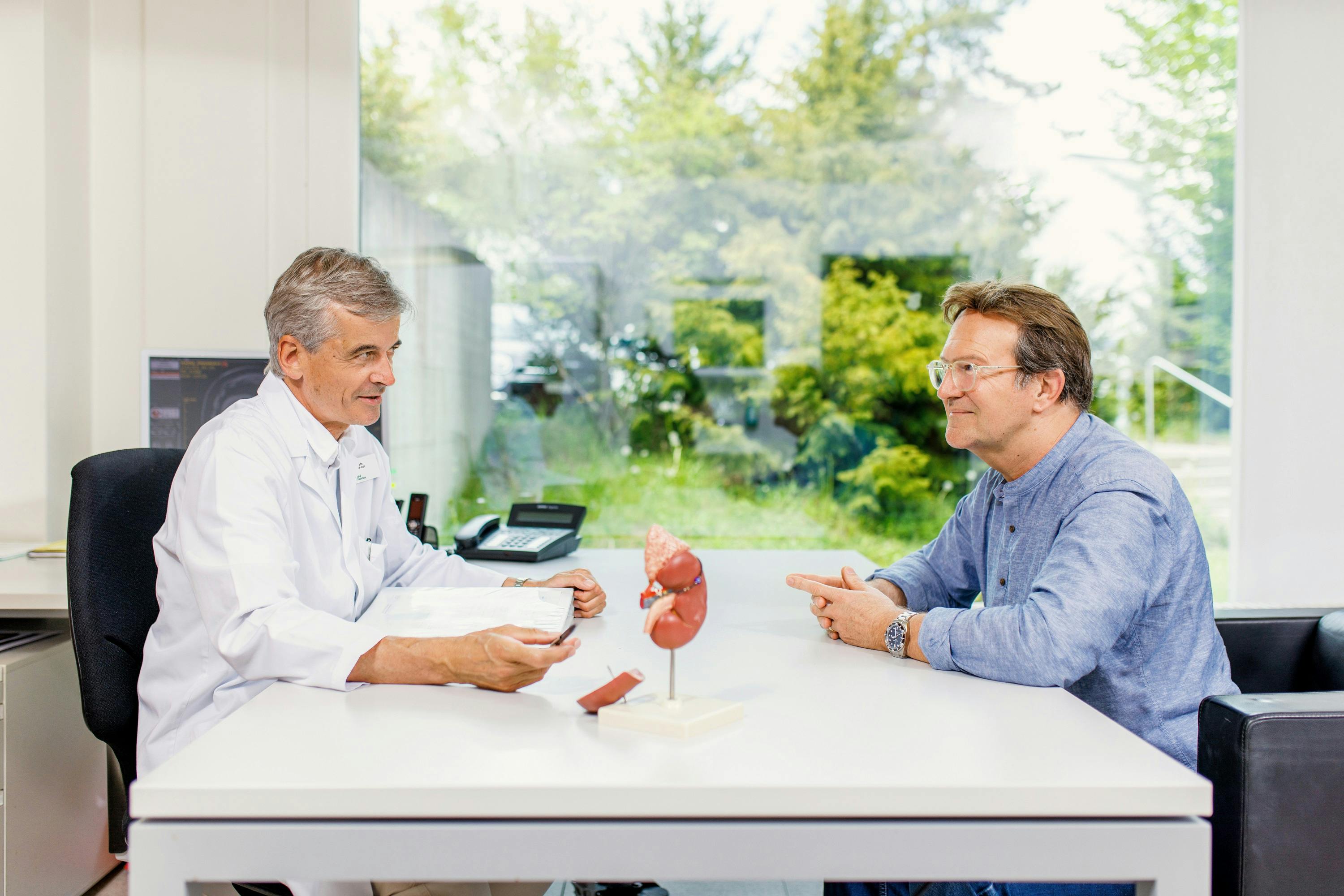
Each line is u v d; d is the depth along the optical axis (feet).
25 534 8.09
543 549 7.01
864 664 3.85
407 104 9.43
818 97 9.73
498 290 9.71
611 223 9.75
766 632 4.49
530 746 2.80
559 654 3.29
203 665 4.22
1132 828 2.48
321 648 3.52
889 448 10.05
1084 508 4.02
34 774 5.95
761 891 6.73
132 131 8.75
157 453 5.07
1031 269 9.85
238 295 8.92
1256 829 3.41
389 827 2.45
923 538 10.11
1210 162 9.67
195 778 2.50
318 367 4.47
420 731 2.94
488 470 9.80
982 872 2.48
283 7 8.89
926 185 9.82
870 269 9.88
